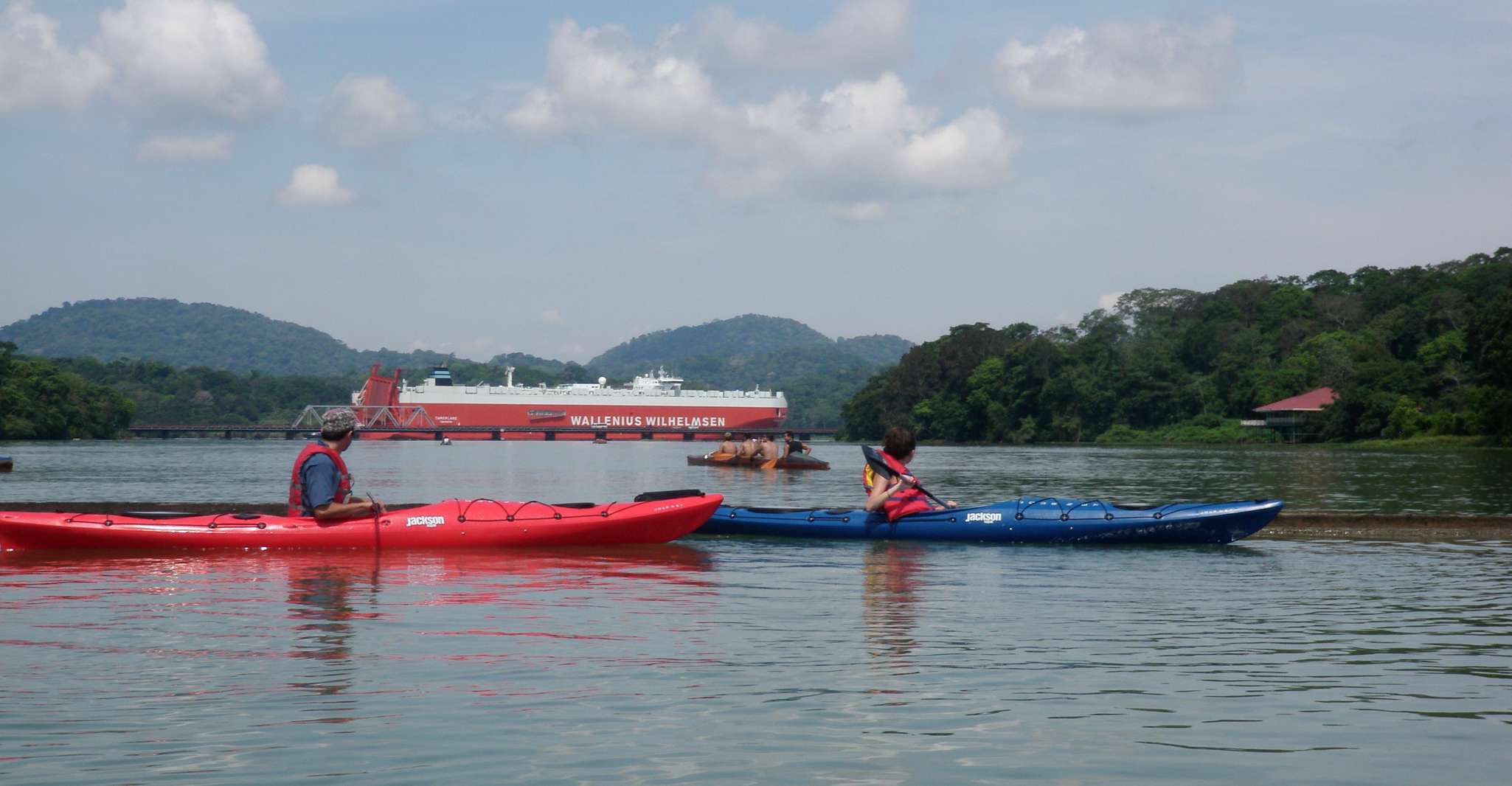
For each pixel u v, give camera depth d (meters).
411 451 98.69
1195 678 7.04
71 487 32.34
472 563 12.62
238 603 9.71
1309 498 26.14
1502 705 6.46
